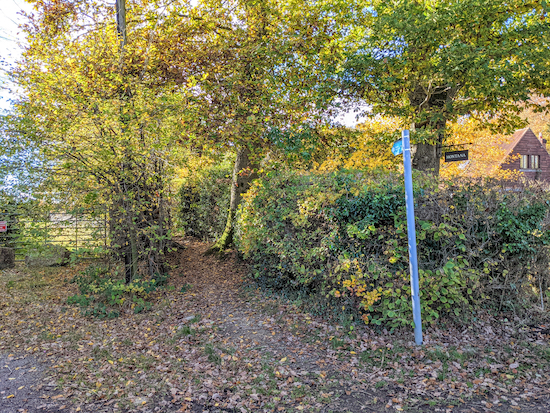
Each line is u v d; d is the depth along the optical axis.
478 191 5.39
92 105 6.53
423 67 7.85
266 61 9.80
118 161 6.66
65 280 8.39
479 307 5.42
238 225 9.38
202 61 9.88
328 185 5.82
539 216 5.39
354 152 10.31
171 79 9.48
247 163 10.77
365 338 4.92
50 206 7.16
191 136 7.84
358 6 9.98
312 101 9.88
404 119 9.29
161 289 7.79
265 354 4.71
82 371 4.29
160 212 8.24
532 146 25.59
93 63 8.50
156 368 4.38
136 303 6.79
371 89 9.06
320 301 6.02
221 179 13.25
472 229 5.34
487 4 7.00
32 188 6.73
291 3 9.91
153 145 6.70
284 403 3.58
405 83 8.47
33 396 3.74
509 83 7.34
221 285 8.37
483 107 8.38
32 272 9.21
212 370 4.30
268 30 10.12
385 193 5.24
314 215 5.92
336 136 10.55
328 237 5.56
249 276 8.66
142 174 7.22
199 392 3.82
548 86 7.84
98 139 6.44
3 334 5.38
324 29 10.34
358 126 11.57
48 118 6.76
